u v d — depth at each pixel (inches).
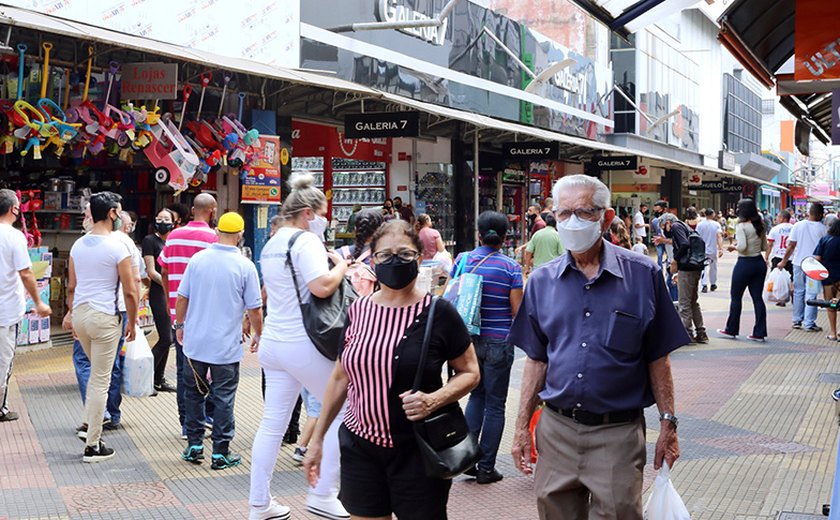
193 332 251.1
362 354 149.3
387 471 150.9
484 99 857.5
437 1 769.6
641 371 150.6
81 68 430.6
